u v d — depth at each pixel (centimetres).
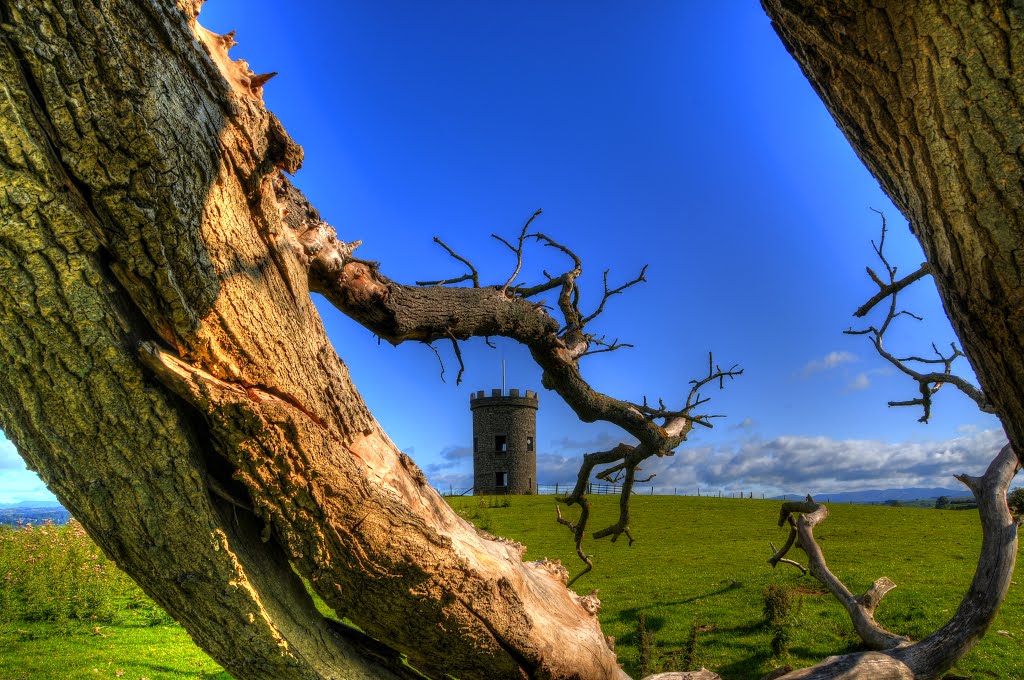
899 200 218
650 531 2969
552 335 424
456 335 367
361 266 319
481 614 289
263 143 216
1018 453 226
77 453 218
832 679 646
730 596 1681
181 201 197
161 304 208
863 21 183
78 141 180
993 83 169
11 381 206
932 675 680
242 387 226
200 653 903
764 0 215
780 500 4094
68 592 1003
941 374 553
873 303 462
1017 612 1387
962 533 2602
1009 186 176
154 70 182
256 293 225
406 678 314
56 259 190
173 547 237
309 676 276
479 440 5369
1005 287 189
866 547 2298
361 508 251
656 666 1156
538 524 3183
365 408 274
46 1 165
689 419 545
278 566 269
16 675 755
